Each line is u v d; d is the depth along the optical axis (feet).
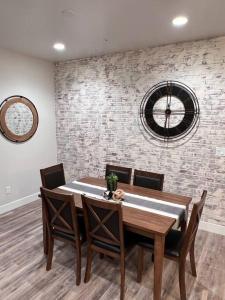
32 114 14.14
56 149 16.22
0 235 10.52
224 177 10.53
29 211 13.17
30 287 7.45
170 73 11.31
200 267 8.44
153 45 11.41
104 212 6.70
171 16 8.00
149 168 12.55
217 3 7.05
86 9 7.49
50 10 7.57
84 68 14.16
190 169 11.34
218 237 10.52
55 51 12.58
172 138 11.60
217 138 10.50
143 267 8.46
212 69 10.27
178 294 7.18
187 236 6.48
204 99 10.59
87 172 15.12
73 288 7.41
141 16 8.04
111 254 7.11
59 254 9.16
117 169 11.33
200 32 9.56
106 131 13.83
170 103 11.45
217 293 7.22
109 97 13.42
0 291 7.27
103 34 9.84
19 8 7.40
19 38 10.39
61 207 7.36
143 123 12.39
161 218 6.99
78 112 14.85
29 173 14.42
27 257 8.98
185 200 8.43
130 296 7.10
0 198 12.85
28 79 13.74
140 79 12.21
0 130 12.48
